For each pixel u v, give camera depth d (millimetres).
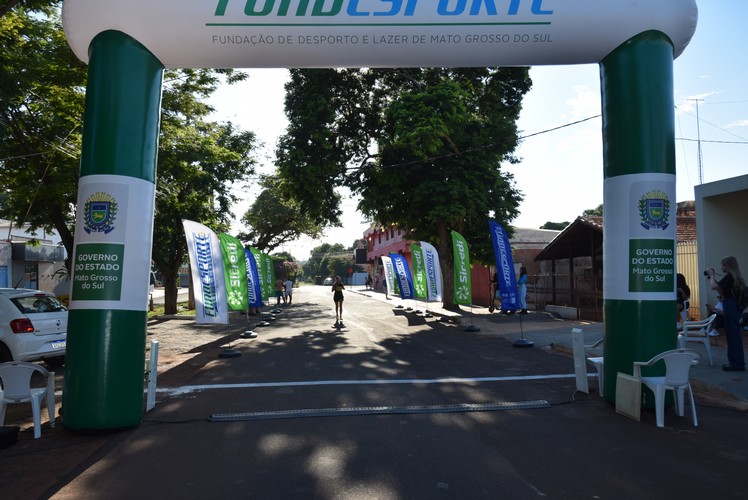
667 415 6488
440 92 17938
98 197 6117
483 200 19656
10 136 13125
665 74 6742
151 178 6488
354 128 21844
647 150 6648
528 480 4598
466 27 6695
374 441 5648
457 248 15742
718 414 6520
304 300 37719
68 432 6059
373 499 4242
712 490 4375
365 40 6723
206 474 4789
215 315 10609
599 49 6891
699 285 13844
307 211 21656
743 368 8398
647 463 4965
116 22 6309
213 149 17703
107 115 6215
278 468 4910
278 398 7609
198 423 6402
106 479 4699
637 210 6641
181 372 9836
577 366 7801
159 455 5297
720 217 13812
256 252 23297
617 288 6793
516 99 22297
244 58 6801
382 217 21812
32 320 9516
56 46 13047
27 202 13875
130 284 6164
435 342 13625
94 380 5965
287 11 6559
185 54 6641
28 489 4504
